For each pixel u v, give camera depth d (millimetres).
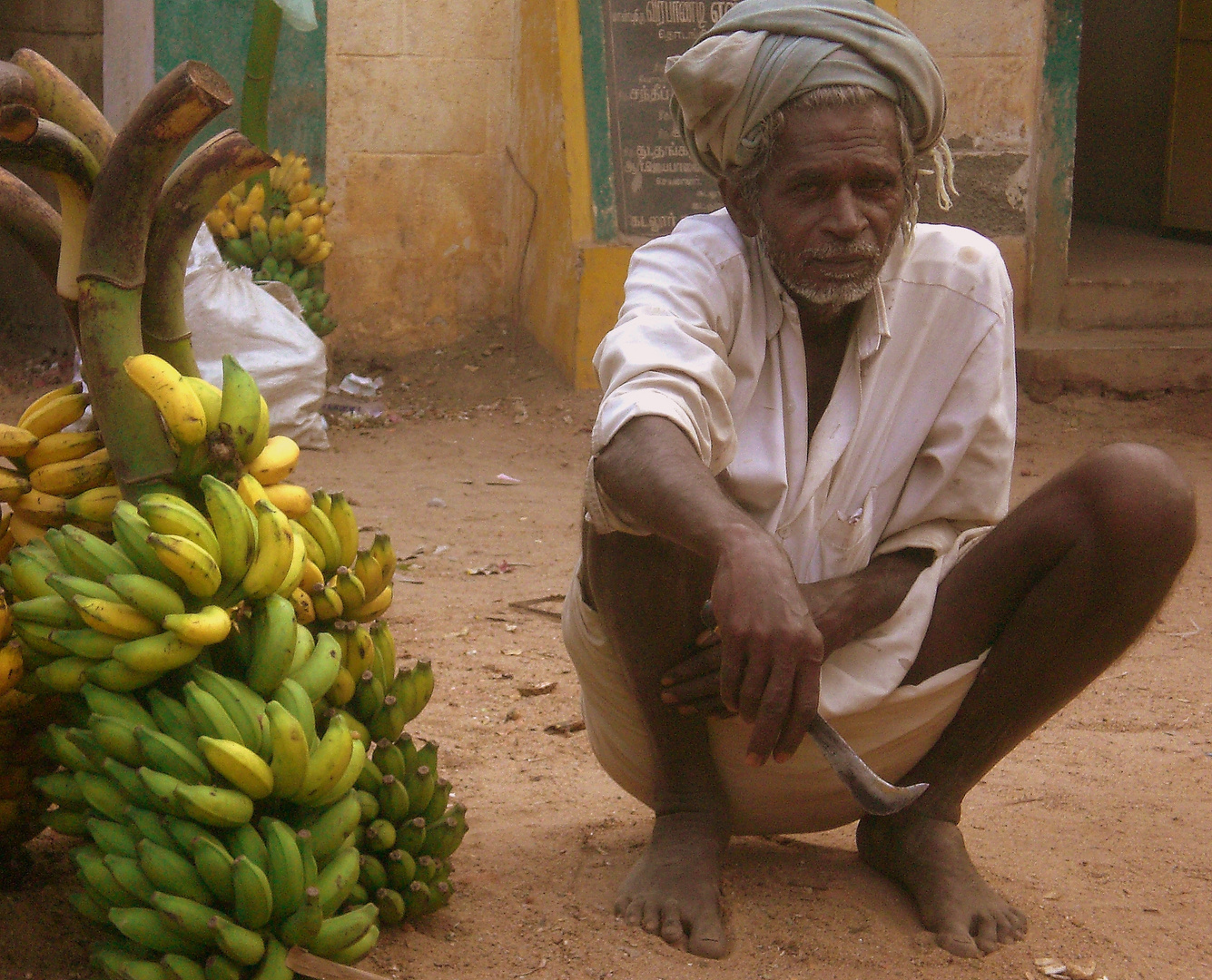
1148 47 11688
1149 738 3406
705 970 2055
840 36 1974
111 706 1864
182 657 1848
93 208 1966
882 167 1997
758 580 1645
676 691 2111
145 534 1868
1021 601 2170
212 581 1858
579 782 3068
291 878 1795
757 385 2174
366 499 6285
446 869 2229
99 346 1995
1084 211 12383
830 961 2088
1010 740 2262
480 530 5750
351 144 9125
